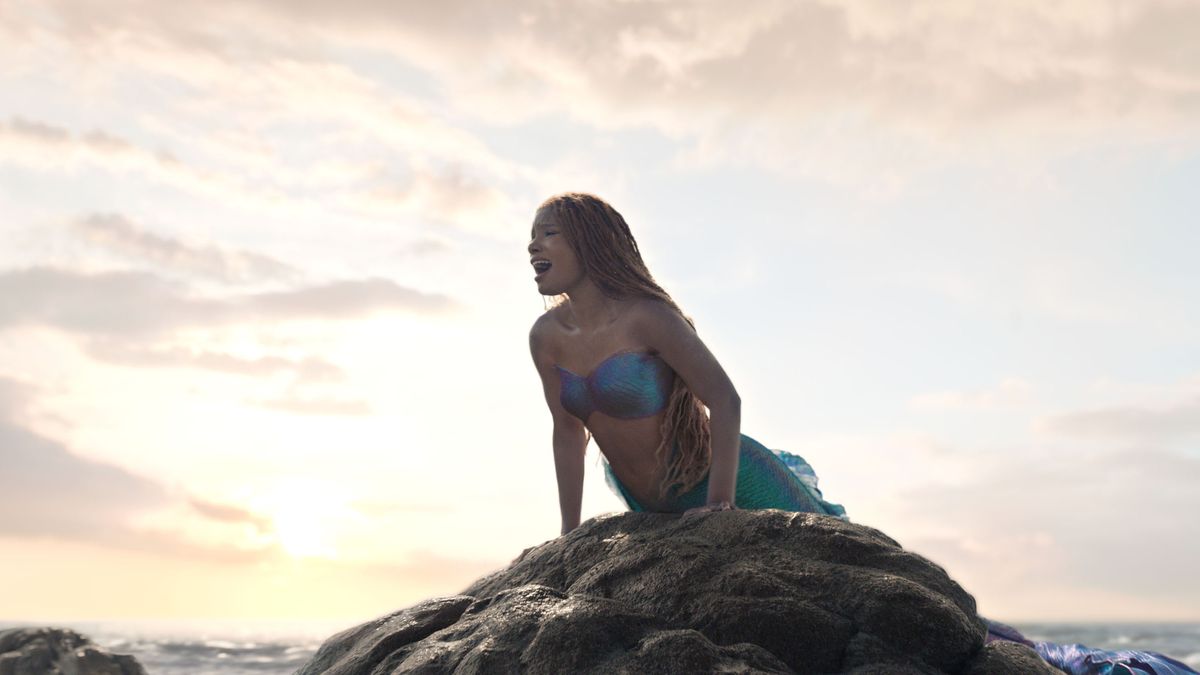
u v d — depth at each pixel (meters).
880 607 2.88
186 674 22.05
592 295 4.00
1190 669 4.05
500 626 3.02
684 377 3.95
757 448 4.44
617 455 4.23
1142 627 76.94
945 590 3.09
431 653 3.07
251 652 29.14
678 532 3.47
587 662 2.74
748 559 3.18
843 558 3.16
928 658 2.83
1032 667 2.87
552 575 3.52
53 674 8.09
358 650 3.54
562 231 3.97
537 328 4.20
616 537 3.57
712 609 2.93
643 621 2.88
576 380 4.10
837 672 2.80
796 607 2.89
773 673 2.63
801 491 4.53
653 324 3.92
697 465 4.15
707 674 2.60
